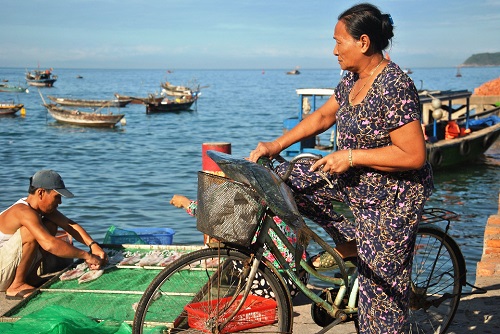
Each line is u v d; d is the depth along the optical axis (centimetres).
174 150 3016
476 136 2086
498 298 494
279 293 347
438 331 425
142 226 1336
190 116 5266
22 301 470
